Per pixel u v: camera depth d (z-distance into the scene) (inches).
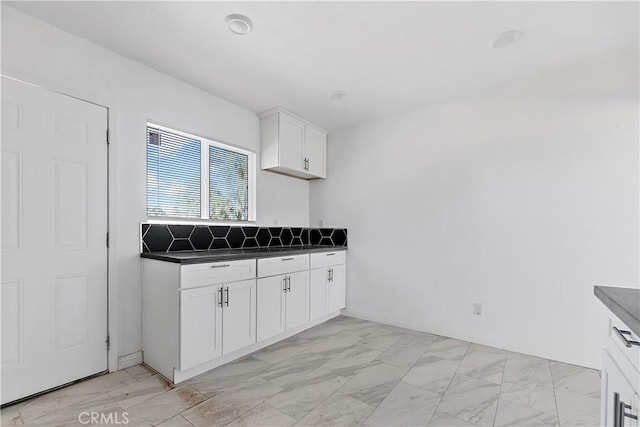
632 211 84.8
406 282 125.1
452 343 108.1
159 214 101.6
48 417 64.5
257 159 131.4
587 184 90.6
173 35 78.2
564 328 93.1
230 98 116.2
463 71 95.4
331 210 149.3
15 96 69.5
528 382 80.7
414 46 82.4
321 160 147.6
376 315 133.1
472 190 110.3
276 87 107.0
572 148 92.7
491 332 105.4
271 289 103.6
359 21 72.3
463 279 111.6
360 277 138.5
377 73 97.0
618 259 86.4
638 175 84.3
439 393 75.4
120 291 86.7
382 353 99.3
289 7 67.6
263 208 134.2
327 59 89.2
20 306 69.8
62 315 76.0
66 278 76.9
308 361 93.4
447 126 116.5
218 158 121.1
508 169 103.3
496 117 106.0
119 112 87.4
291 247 132.9
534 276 98.2
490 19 71.5
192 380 81.1
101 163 83.4
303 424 63.4
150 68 94.5
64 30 76.5
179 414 66.2
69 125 77.7
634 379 34.8
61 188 76.2
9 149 68.6
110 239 84.5
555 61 89.5
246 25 73.7
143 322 90.2
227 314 89.1
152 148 99.6
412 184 124.6
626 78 85.7
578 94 92.1
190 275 80.1
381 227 132.9
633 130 84.9
